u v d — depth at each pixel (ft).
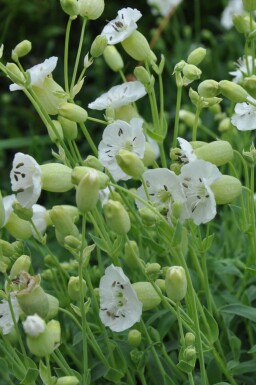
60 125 1.71
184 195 1.55
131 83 1.76
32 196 1.56
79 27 3.30
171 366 1.73
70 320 1.86
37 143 2.34
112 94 1.77
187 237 1.64
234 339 1.72
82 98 3.05
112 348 1.69
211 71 2.93
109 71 3.18
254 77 1.62
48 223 1.75
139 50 1.75
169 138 2.68
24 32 3.22
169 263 1.69
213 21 3.19
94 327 1.79
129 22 1.75
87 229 2.28
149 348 1.66
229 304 1.75
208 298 1.70
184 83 1.71
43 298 1.45
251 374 1.80
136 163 1.54
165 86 2.97
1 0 3.15
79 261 1.52
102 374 1.71
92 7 1.70
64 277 1.85
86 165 1.60
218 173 1.53
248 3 1.78
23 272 1.45
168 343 1.80
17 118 3.16
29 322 1.41
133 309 1.57
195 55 1.76
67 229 1.57
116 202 1.53
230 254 2.01
